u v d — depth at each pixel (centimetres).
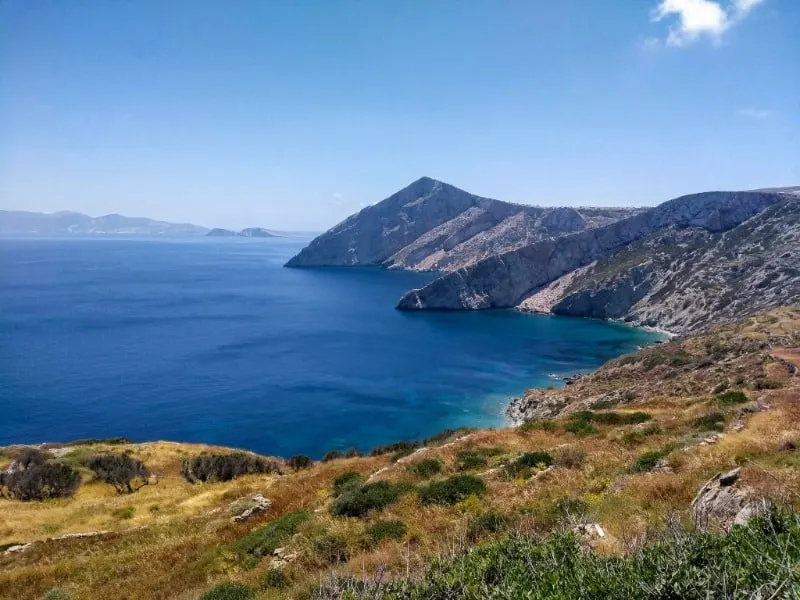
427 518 1627
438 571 736
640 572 587
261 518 2239
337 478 2520
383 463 2830
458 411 7812
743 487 1062
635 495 1319
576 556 703
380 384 9194
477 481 1864
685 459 1588
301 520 1897
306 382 9262
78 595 1720
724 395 3069
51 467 3631
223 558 1781
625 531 1030
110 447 4862
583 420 3025
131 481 3850
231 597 1341
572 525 1070
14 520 2856
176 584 1664
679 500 1218
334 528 1681
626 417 3005
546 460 2070
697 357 7244
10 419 7388
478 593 636
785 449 1413
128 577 1834
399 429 7144
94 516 2911
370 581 834
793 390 2655
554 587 598
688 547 618
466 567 732
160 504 3072
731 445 1611
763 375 4331
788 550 544
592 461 1969
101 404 8038
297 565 1473
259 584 1421
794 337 6694
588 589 576
